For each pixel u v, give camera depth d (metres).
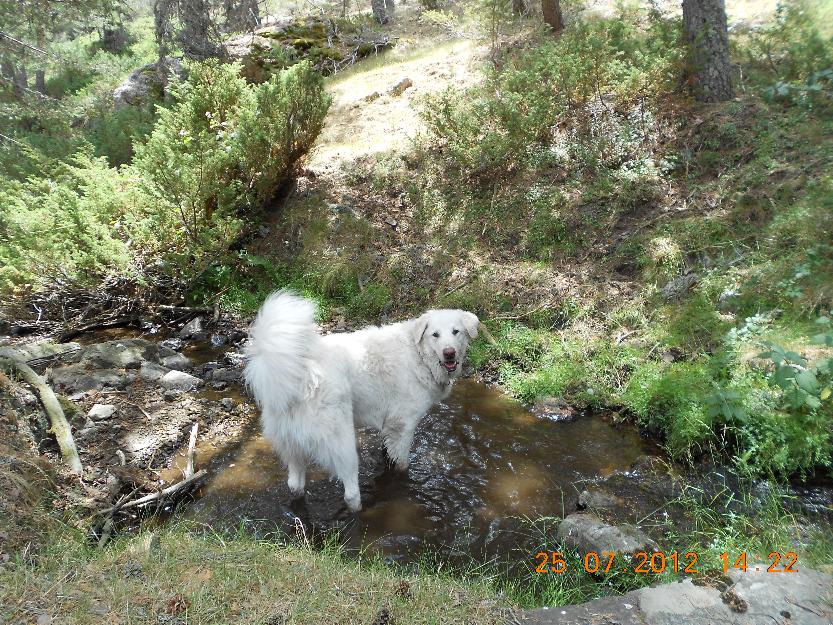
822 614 2.81
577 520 4.06
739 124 7.83
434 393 4.86
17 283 7.67
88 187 8.34
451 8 19.12
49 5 12.60
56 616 2.71
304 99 9.21
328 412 4.09
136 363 6.44
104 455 4.85
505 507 4.45
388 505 4.47
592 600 3.07
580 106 9.06
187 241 8.08
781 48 8.98
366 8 23.58
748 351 5.48
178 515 4.33
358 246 8.55
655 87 8.69
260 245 9.11
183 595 2.87
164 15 13.72
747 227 6.83
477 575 3.71
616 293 6.98
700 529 4.04
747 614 2.85
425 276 8.02
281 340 3.96
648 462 4.90
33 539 3.41
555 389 6.04
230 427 5.54
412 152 9.71
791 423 4.70
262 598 2.92
